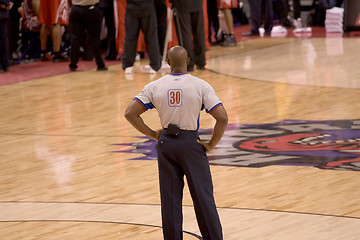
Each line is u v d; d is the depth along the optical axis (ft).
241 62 110.73
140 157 57.82
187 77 35.32
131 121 35.63
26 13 118.93
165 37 115.75
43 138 65.67
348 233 39.09
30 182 52.21
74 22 105.19
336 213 42.57
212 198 35.12
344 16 146.30
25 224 42.93
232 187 48.67
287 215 42.55
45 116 75.25
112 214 44.19
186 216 43.14
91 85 93.81
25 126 70.95
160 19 114.93
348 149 57.31
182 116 34.88
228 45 132.16
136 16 99.96
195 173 34.73
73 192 49.26
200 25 100.73
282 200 45.44
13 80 100.42
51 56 124.36
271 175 51.08
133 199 47.14
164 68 106.93
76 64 108.06
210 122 69.31
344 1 146.30
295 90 84.79
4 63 109.50
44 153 60.34
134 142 63.00
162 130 35.83
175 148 34.71
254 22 148.66
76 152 60.29
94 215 44.19
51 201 47.47
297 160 54.65
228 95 83.05
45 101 83.61
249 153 57.26
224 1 129.39
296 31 150.30
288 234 39.27
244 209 43.96
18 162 57.88
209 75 98.53
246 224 41.16
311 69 100.58
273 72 99.30
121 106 78.84
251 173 51.78
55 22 116.16
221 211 43.73
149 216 43.57
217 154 57.36
